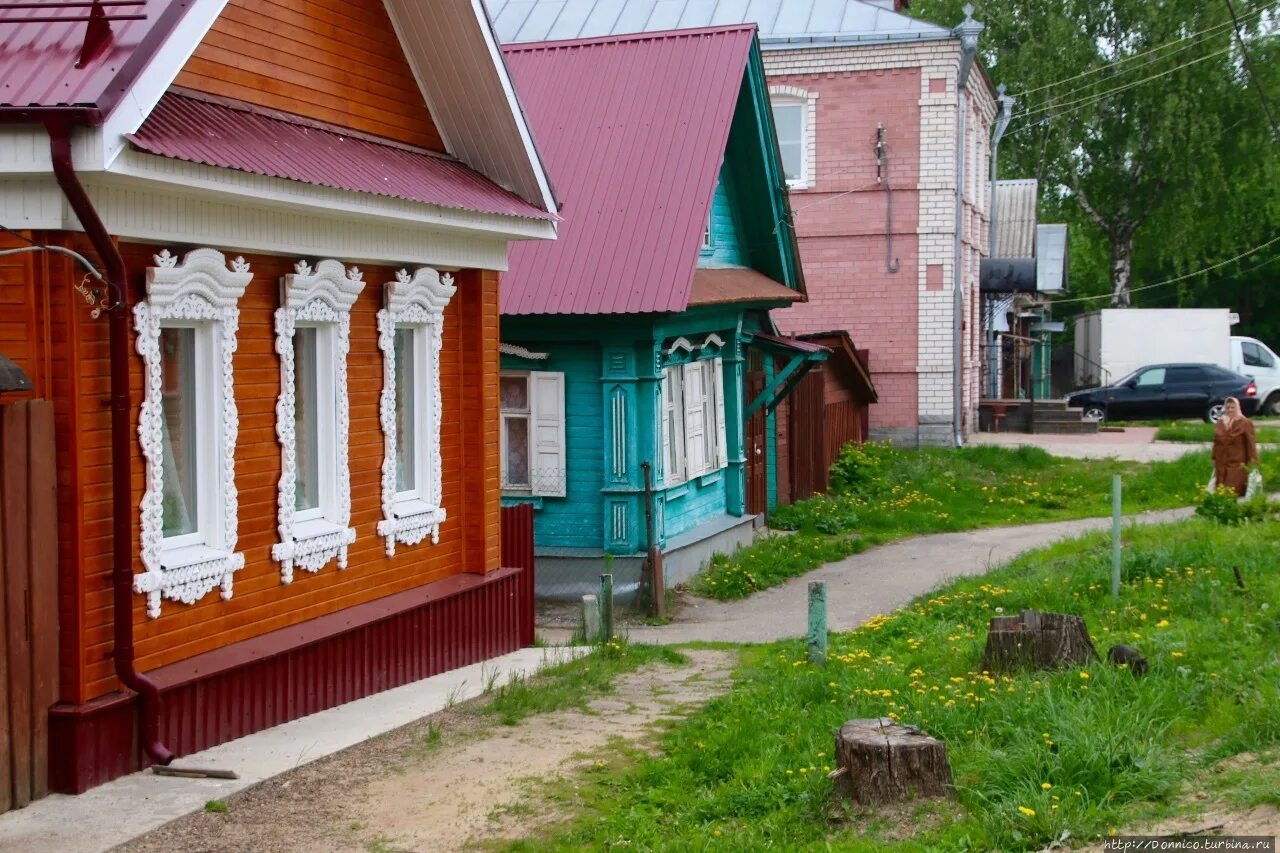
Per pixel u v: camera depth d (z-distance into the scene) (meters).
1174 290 54.69
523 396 16.58
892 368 28.22
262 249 8.60
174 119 7.59
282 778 7.67
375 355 10.27
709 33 17.80
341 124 9.92
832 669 10.43
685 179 16.25
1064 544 16.50
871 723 7.20
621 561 16.09
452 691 10.06
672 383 17.30
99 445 7.35
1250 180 46.28
